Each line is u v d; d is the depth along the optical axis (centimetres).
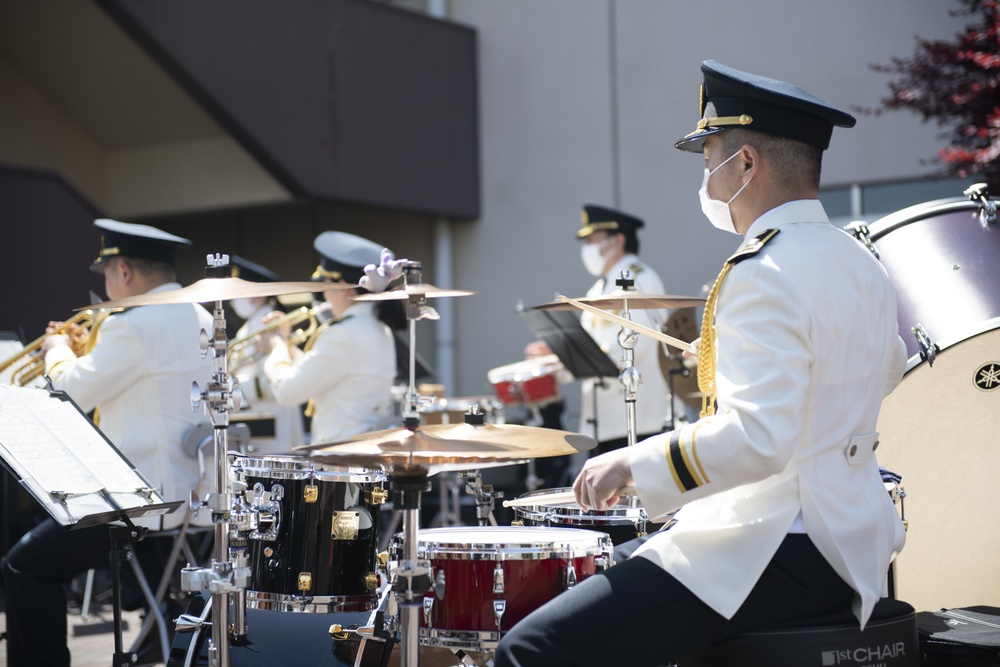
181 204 1450
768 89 344
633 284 576
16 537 858
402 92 1422
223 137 1411
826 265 332
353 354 800
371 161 1384
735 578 329
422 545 409
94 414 685
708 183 365
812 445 329
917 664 348
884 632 334
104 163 1513
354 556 482
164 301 441
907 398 480
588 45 1451
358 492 487
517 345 1487
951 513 496
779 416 309
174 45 1195
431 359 1530
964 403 480
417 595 373
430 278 1529
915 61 1030
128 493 496
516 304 1490
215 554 437
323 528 477
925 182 1262
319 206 1568
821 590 331
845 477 335
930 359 465
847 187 1300
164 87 1356
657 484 323
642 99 1415
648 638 333
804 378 314
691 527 341
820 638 328
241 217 1611
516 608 402
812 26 1305
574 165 1456
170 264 684
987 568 499
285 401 798
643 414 881
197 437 655
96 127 1476
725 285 333
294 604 473
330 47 1343
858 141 1286
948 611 452
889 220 525
